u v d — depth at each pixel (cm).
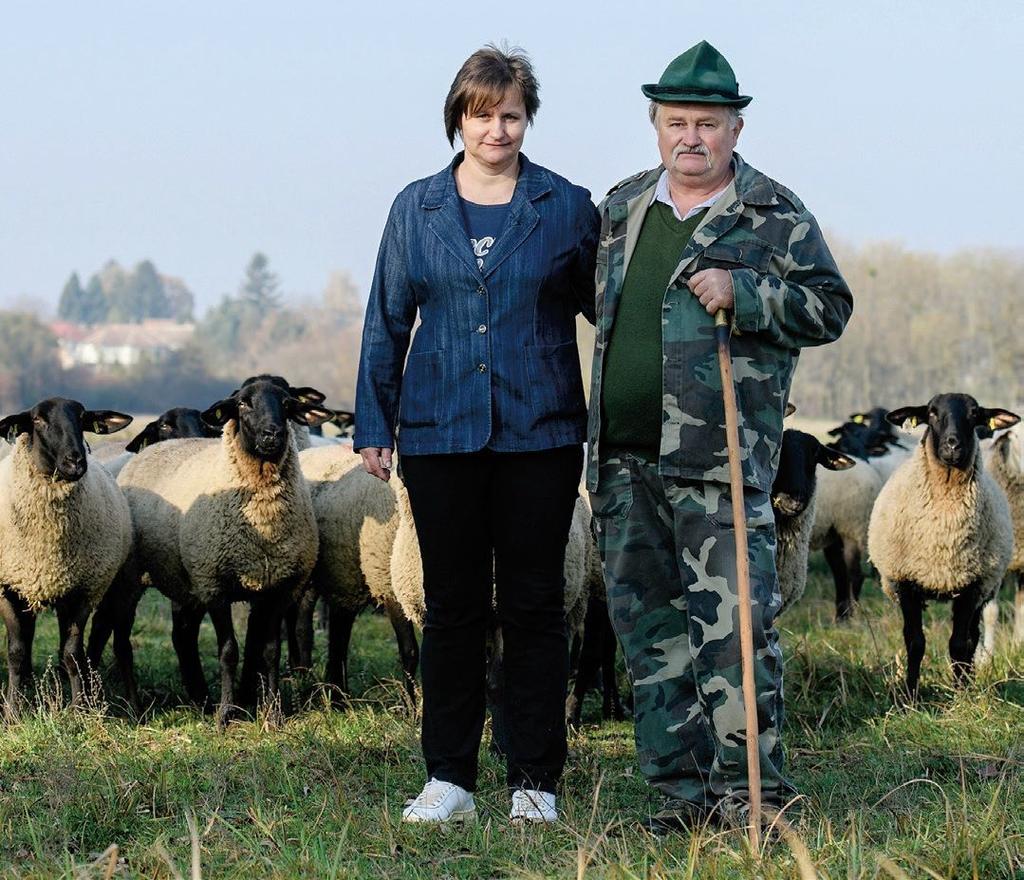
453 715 681
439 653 679
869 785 759
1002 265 10962
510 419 653
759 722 633
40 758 852
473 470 663
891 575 1152
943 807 668
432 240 661
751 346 635
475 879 584
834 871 547
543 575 669
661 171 659
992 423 1159
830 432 2244
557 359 665
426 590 682
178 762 841
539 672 673
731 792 635
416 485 669
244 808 704
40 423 1048
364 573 1142
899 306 10731
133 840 656
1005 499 1172
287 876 570
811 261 644
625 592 663
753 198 640
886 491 1183
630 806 720
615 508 659
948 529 1104
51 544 1062
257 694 1148
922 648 1109
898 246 11219
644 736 668
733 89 634
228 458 1101
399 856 617
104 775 755
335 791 718
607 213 659
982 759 806
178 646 1191
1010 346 9506
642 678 666
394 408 697
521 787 670
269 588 1119
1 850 634
